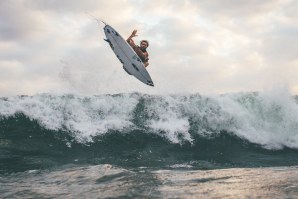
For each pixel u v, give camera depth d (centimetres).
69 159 828
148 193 471
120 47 1095
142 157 875
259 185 498
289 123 1133
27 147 865
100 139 962
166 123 1062
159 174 633
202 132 1067
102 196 464
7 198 472
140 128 1034
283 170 656
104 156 866
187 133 1047
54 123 977
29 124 960
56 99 1020
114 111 1052
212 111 1109
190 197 443
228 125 1100
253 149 1021
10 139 890
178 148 970
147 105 1085
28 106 995
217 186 505
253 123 1124
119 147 934
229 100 1140
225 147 1008
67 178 604
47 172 684
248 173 625
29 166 744
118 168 692
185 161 866
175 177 595
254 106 1147
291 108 1147
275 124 1132
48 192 501
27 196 481
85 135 965
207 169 787
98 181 566
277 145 1065
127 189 499
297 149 1055
